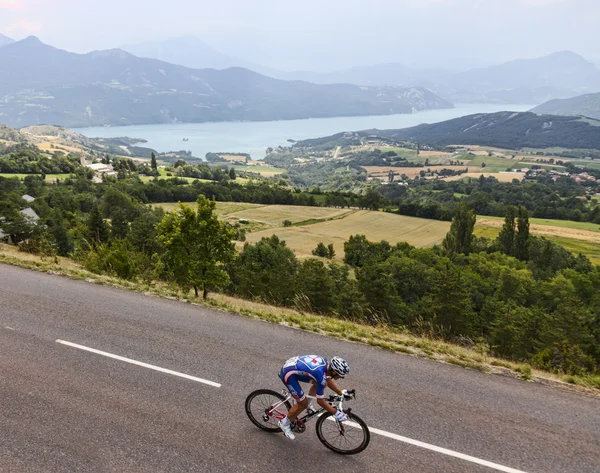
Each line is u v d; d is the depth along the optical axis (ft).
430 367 31.04
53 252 70.79
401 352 33.50
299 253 296.10
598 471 20.70
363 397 26.25
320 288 110.01
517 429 23.76
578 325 92.07
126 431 21.61
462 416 24.75
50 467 18.90
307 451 21.20
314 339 34.94
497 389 28.27
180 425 22.40
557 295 163.94
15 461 19.12
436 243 338.95
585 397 27.96
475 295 153.79
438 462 20.79
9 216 155.43
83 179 493.77
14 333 31.99
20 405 23.25
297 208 482.28
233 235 55.88
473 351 39.01
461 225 282.56
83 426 21.81
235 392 25.96
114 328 34.12
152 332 33.86
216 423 22.81
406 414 24.63
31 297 39.73
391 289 122.72
